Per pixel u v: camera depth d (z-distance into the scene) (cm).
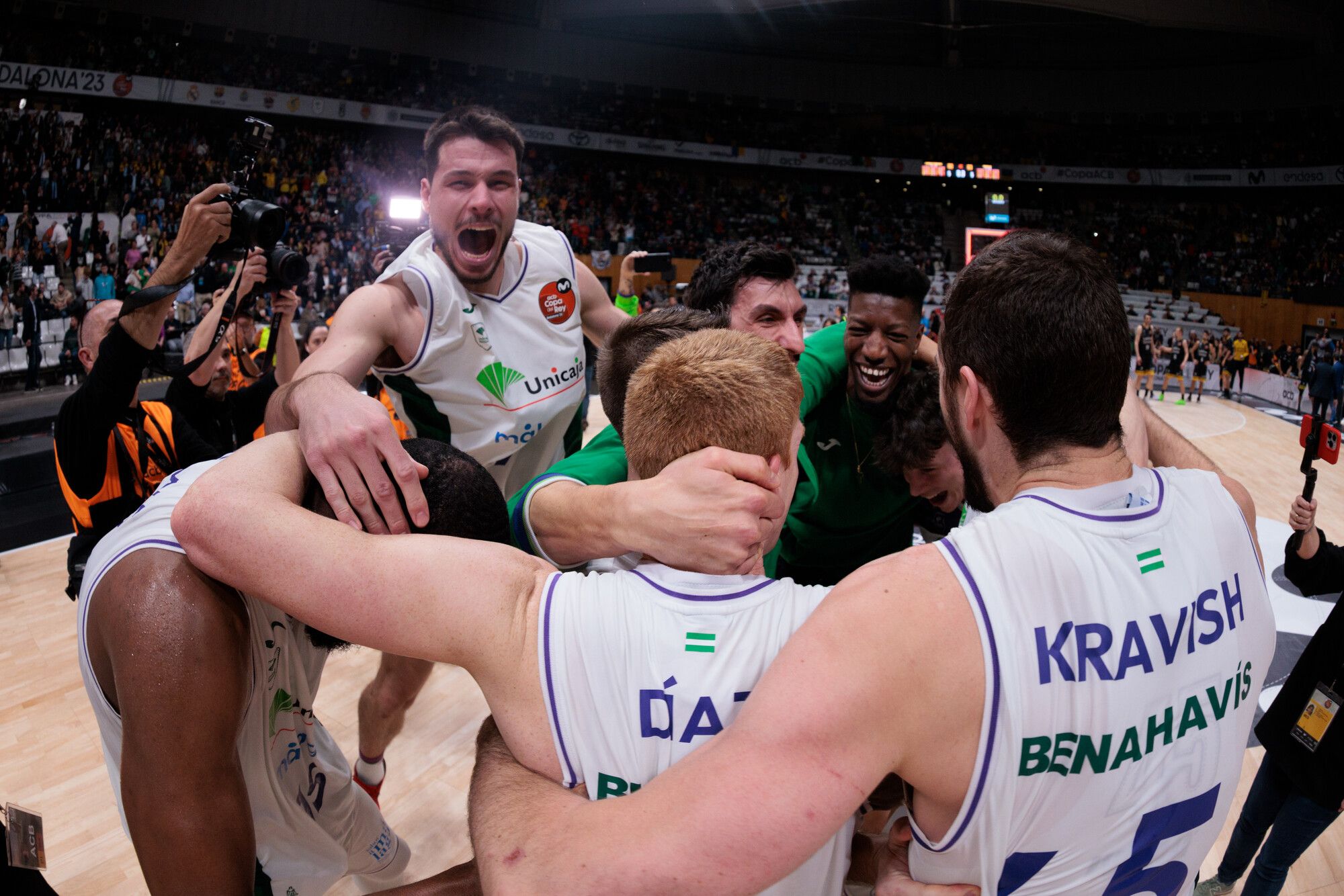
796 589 103
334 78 2230
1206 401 1504
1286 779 227
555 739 95
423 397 220
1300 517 259
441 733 341
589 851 82
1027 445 97
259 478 113
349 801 177
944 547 90
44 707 356
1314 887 271
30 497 691
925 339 244
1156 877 98
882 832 125
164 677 111
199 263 229
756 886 80
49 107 1670
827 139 2588
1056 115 2634
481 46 2356
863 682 81
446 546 101
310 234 1830
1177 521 96
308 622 101
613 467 155
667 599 99
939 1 2312
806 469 221
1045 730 85
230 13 2016
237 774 119
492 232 208
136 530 123
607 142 2416
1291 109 2469
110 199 1609
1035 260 95
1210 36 2497
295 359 378
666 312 161
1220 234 2484
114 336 224
